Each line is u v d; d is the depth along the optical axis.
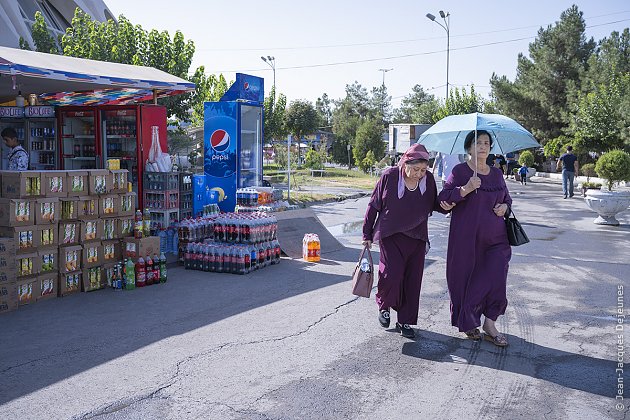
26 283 7.10
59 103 12.56
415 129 41.34
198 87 20.92
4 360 5.24
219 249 8.96
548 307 7.09
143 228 8.41
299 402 4.41
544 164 48.41
